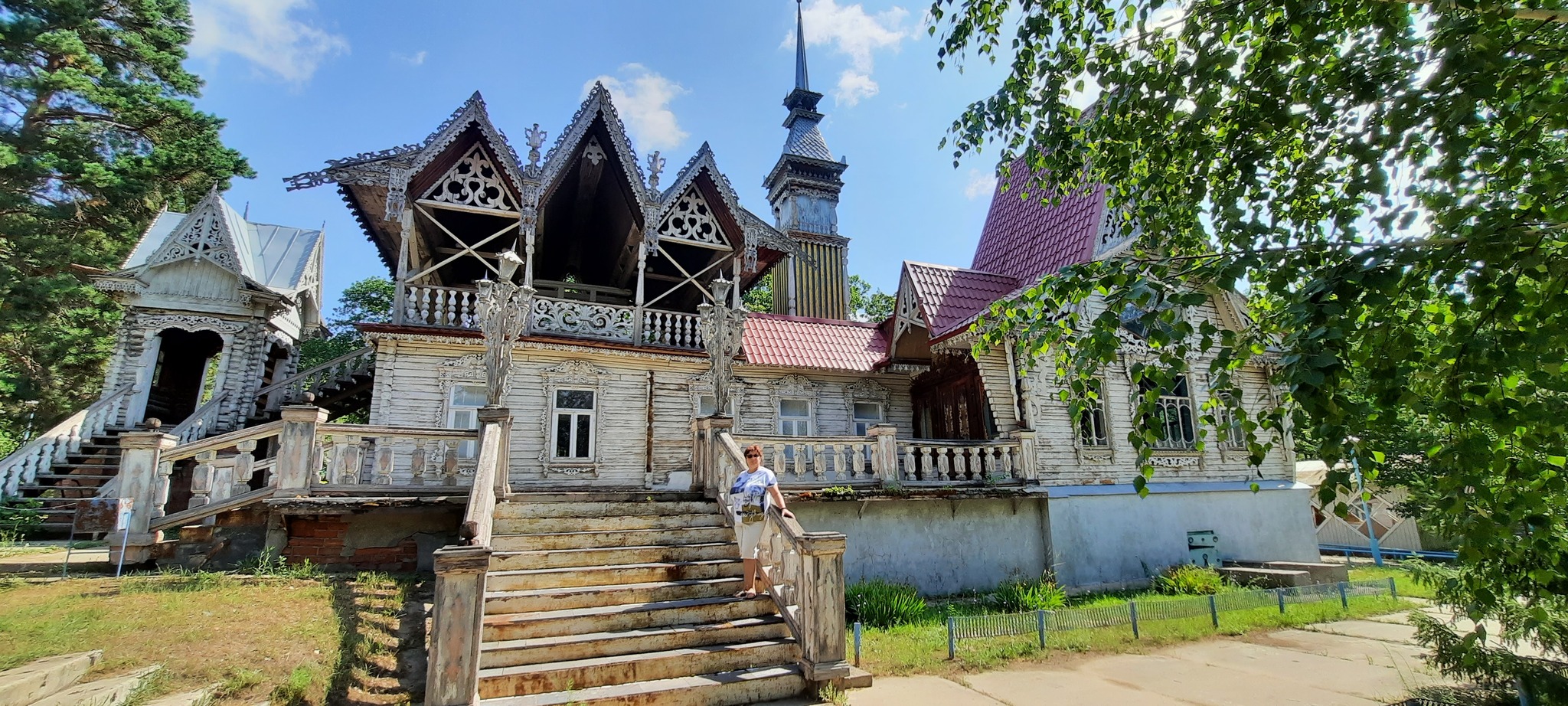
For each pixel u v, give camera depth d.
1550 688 6.55
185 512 9.00
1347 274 3.78
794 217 28.75
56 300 18.28
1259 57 5.65
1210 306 16.34
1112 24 6.54
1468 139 4.17
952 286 16.31
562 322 14.35
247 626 6.73
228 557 9.18
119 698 5.09
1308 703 7.25
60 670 5.12
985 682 7.80
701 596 8.15
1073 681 7.92
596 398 14.65
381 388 13.24
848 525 12.58
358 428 9.72
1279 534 16.09
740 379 16.19
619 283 19.89
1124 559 14.42
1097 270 4.86
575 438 14.38
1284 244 4.79
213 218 17.20
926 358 17.30
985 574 13.37
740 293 16.38
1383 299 3.74
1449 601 7.27
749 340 16.73
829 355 17.30
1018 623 9.62
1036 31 6.82
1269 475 16.61
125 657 5.81
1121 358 15.64
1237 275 4.25
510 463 13.65
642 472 14.56
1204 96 5.20
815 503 12.28
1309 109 5.20
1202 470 15.84
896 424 17.64
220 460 9.38
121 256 21.36
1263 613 11.27
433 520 9.95
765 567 8.30
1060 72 6.60
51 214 19.30
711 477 10.76
